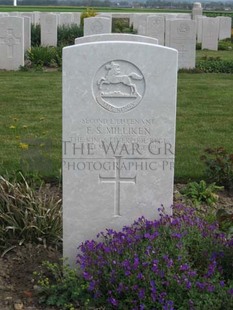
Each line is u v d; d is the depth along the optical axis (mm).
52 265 2535
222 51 12641
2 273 2588
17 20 8320
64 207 2549
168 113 2490
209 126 5070
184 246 2424
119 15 18016
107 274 2324
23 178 3121
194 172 3785
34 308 2367
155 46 2439
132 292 2252
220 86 7289
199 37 14234
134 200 2564
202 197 3402
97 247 2436
